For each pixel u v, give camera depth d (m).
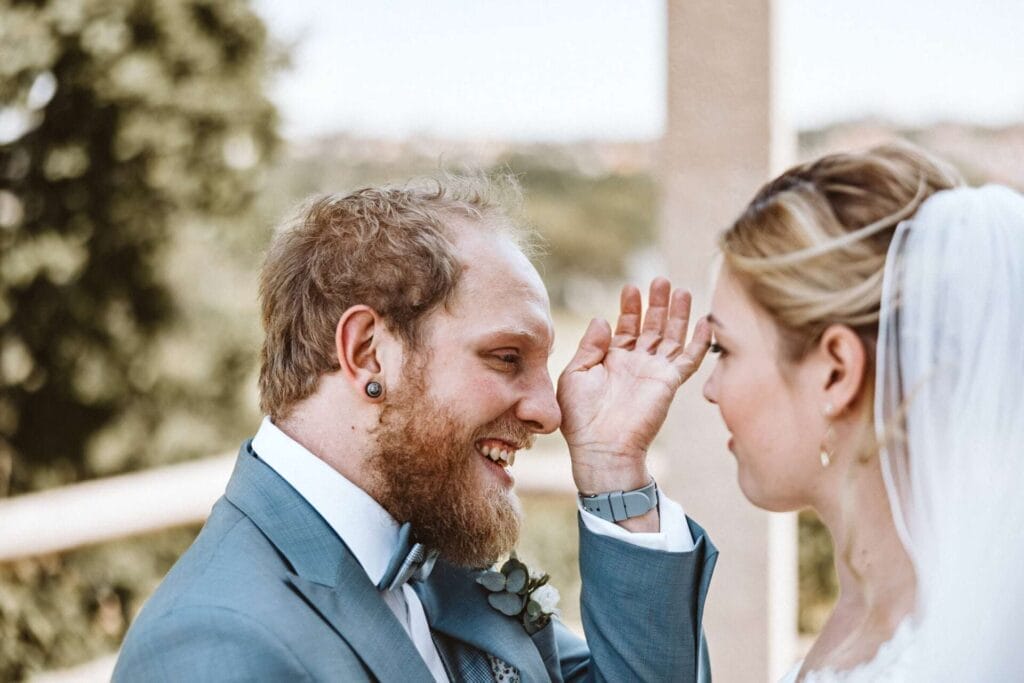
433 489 1.66
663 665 1.80
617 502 1.83
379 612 1.57
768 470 1.50
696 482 2.90
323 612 1.53
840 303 1.42
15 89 6.06
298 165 11.09
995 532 1.31
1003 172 8.04
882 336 1.39
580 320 17.77
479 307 1.66
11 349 6.13
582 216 17.89
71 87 6.11
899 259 1.40
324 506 1.63
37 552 3.04
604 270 17.98
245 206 6.55
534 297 1.71
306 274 1.68
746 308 1.50
